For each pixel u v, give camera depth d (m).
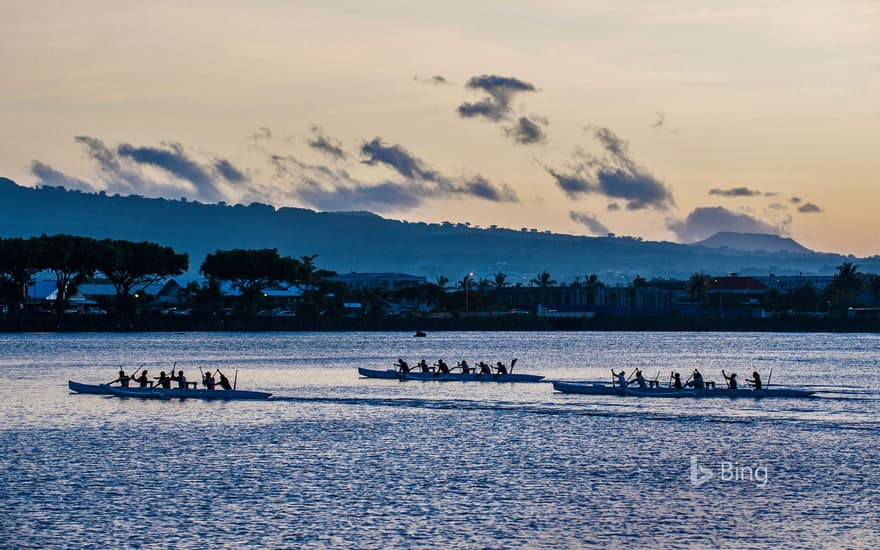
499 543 194.62
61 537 196.12
